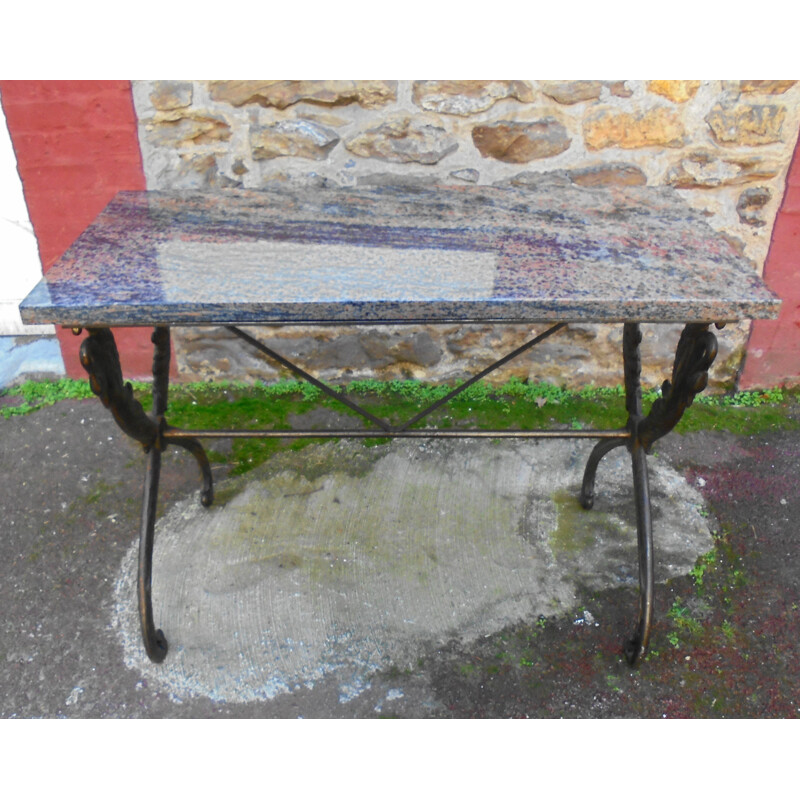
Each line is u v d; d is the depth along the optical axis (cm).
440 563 215
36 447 260
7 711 175
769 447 262
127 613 200
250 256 151
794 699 177
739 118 240
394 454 259
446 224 171
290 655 189
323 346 288
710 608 200
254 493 241
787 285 268
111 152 246
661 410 172
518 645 191
